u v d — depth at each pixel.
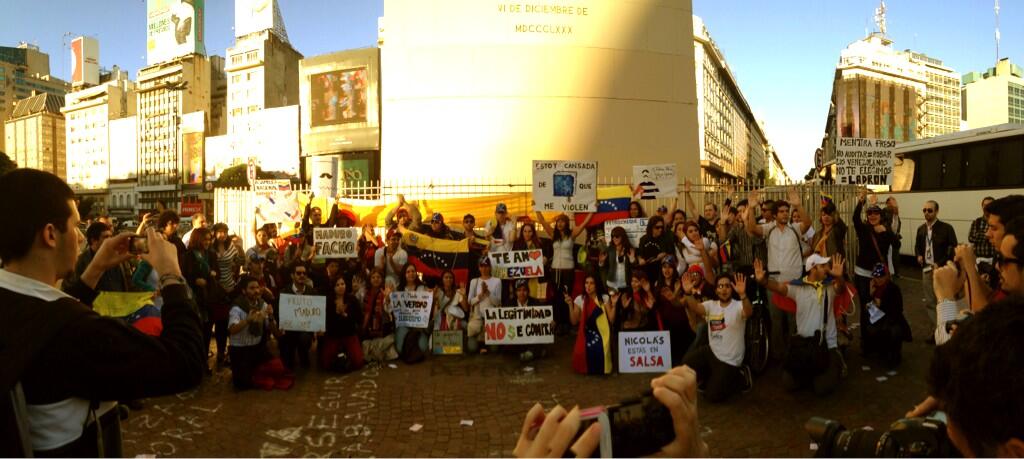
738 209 9.05
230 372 6.98
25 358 1.37
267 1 85.56
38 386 1.42
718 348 5.79
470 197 12.47
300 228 10.47
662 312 7.09
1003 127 13.05
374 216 11.43
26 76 171.75
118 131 106.38
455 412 5.60
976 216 13.69
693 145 16.30
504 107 15.09
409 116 15.27
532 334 7.34
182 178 89.56
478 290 7.80
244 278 6.53
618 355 6.90
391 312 7.53
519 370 6.96
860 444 1.32
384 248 8.86
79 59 119.19
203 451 4.77
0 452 1.32
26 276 1.53
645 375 6.71
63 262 1.61
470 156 14.99
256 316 6.32
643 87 15.80
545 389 6.27
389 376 6.77
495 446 4.82
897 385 6.07
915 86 97.19
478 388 6.31
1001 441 0.96
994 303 1.08
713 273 7.16
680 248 8.27
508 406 5.75
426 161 15.08
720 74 75.75
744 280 5.71
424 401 5.91
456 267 9.09
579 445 1.04
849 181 10.14
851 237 12.03
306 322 6.91
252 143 79.06
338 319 6.98
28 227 1.52
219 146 85.44
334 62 20.34
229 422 5.39
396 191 14.71
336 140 20.25
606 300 7.00
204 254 7.27
